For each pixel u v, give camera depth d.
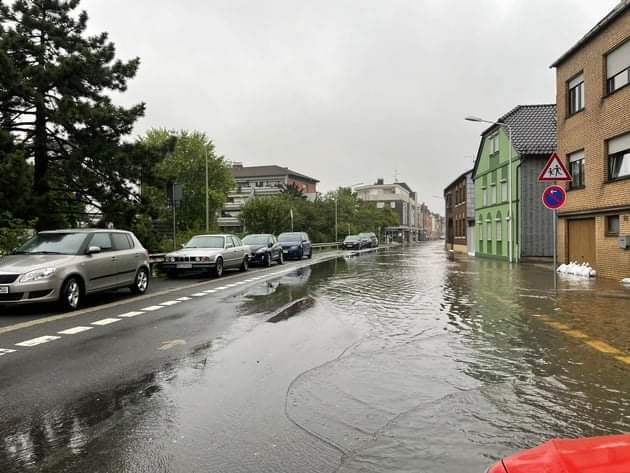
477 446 3.56
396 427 3.91
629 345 6.62
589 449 1.95
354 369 5.53
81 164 17.61
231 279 16.94
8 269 9.21
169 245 24.05
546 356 6.06
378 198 116.31
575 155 18.78
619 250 15.49
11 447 3.60
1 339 7.19
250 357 6.10
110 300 11.46
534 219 26.33
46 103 16.98
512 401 4.48
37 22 17.14
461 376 5.25
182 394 4.73
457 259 30.31
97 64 17.80
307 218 61.47
